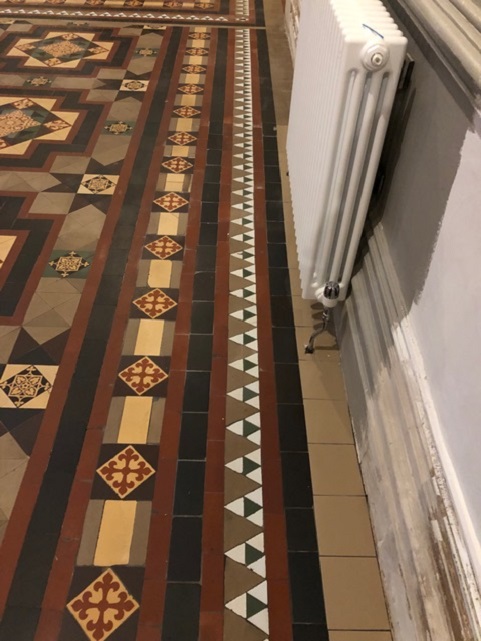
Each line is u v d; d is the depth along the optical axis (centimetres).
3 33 375
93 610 126
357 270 167
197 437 159
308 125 173
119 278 204
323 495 149
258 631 125
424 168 123
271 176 260
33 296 196
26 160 260
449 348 106
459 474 100
